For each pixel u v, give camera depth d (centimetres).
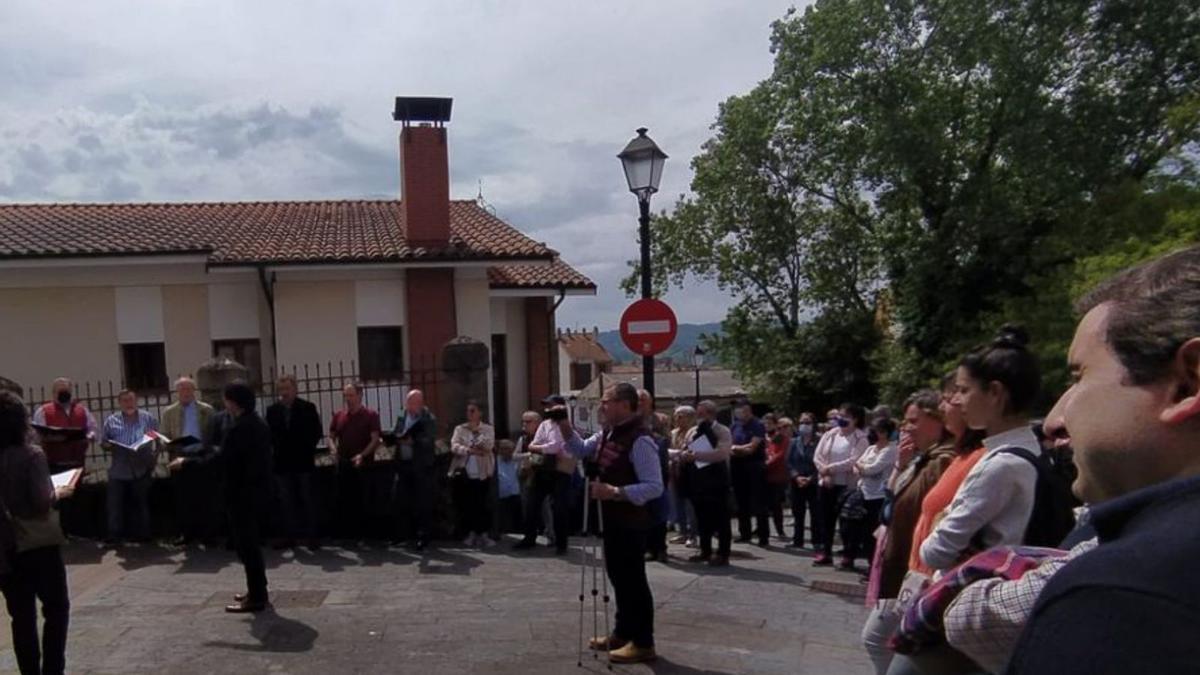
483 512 1294
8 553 602
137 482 1244
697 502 1244
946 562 366
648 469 730
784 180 3503
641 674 723
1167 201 2052
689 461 1248
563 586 1028
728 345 3847
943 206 2706
